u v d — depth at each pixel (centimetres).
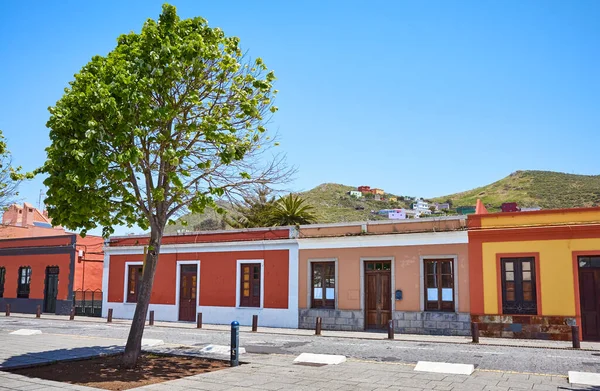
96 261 3241
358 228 2203
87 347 1523
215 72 1259
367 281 2161
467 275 1931
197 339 1822
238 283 2475
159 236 1266
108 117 1056
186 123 1242
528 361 1291
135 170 1222
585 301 1747
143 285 1234
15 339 1739
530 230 1828
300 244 2317
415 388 959
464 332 1903
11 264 3406
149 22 1187
